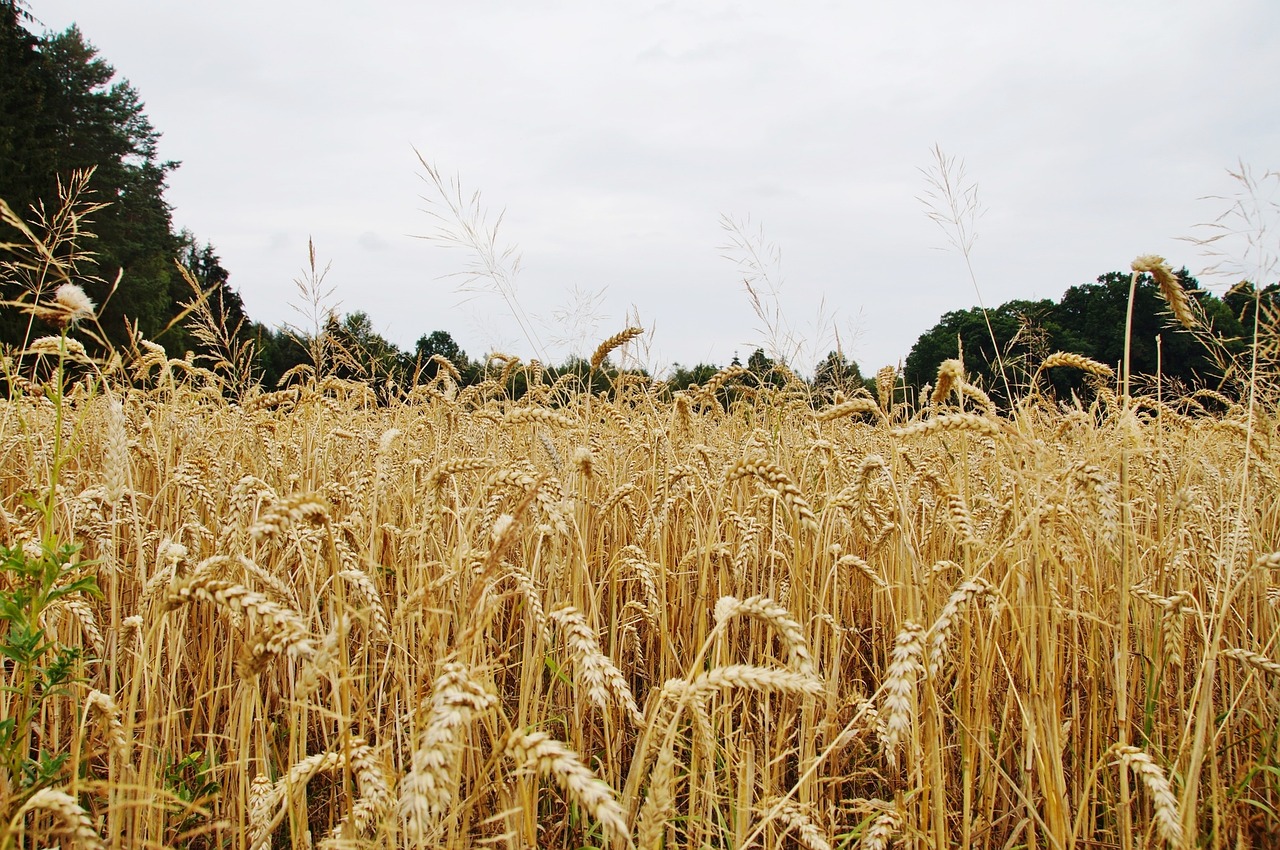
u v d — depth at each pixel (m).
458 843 2.01
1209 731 2.67
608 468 5.37
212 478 4.19
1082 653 3.61
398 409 7.96
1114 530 2.65
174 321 3.45
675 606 4.29
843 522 4.36
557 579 3.78
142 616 2.61
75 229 3.78
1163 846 2.72
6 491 4.88
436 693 1.66
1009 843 2.79
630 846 1.51
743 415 7.40
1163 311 4.77
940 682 3.32
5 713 2.60
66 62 35.50
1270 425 4.11
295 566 3.55
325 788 3.39
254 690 2.37
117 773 2.44
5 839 1.63
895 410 4.57
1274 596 3.66
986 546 3.02
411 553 3.28
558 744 1.62
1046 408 5.44
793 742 3.48
